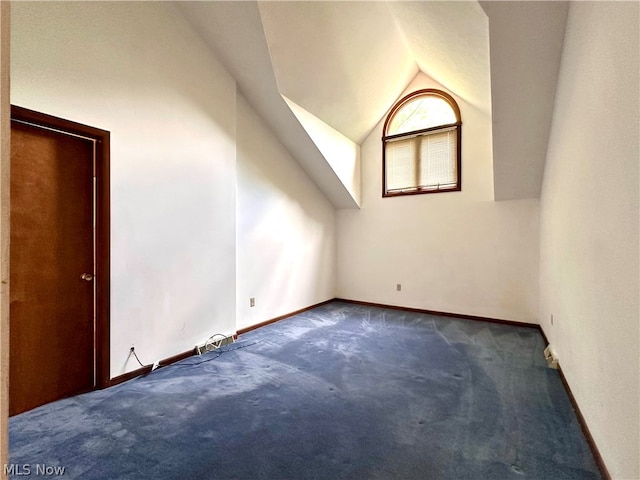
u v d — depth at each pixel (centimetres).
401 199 478
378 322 412
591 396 169
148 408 207
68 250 227
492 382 243
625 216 125
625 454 125
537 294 386
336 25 315
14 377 202
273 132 408
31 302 210
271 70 317
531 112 288
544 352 298
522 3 205
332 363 280
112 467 154
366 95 424
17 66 196
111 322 240
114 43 242
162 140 275
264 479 147
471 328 385
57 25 211
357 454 164
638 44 110
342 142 464
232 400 217
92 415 199
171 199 282
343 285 540
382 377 253
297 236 455
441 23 272
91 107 229
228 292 334
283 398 220
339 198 508
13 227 203
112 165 241
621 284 129
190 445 171
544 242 345
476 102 381
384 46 373
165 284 277
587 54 170
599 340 156
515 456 162
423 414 200
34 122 205
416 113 466
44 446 169
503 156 342
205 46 312
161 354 273
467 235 429
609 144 141
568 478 147
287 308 439
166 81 278
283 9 274
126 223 250
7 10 47
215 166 321
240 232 366
